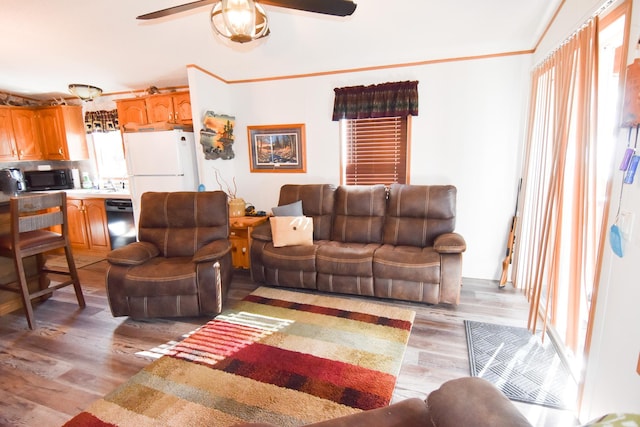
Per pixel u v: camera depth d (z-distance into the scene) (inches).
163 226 123.4
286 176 163.9
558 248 84.4
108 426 65.6
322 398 72.0
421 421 44.4
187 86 174.7
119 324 106.7
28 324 104.5
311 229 131.9
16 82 165.9
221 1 67.5
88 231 180.4
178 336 98.5
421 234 125.6
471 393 43.9
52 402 72.7
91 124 195.2
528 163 118.9
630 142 50.9
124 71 150.9
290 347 90.9
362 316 107.1
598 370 57.7
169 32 110.3
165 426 65.3
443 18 102.8
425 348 90.0
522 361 83.6
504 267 127.8
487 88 128.3
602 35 72.4
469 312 109.3
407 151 142.4
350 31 112.9
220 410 69.1
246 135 166.6
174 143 144.3
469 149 134.3
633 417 31.8
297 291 127.8
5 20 97.1
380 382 76.5
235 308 114.6
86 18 97.9
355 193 137.9
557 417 66.3
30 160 193.2
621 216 52.5
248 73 157.8
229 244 114.9
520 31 112.1
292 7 72.1
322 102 151.3
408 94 134.9
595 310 59.8
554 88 92.5
